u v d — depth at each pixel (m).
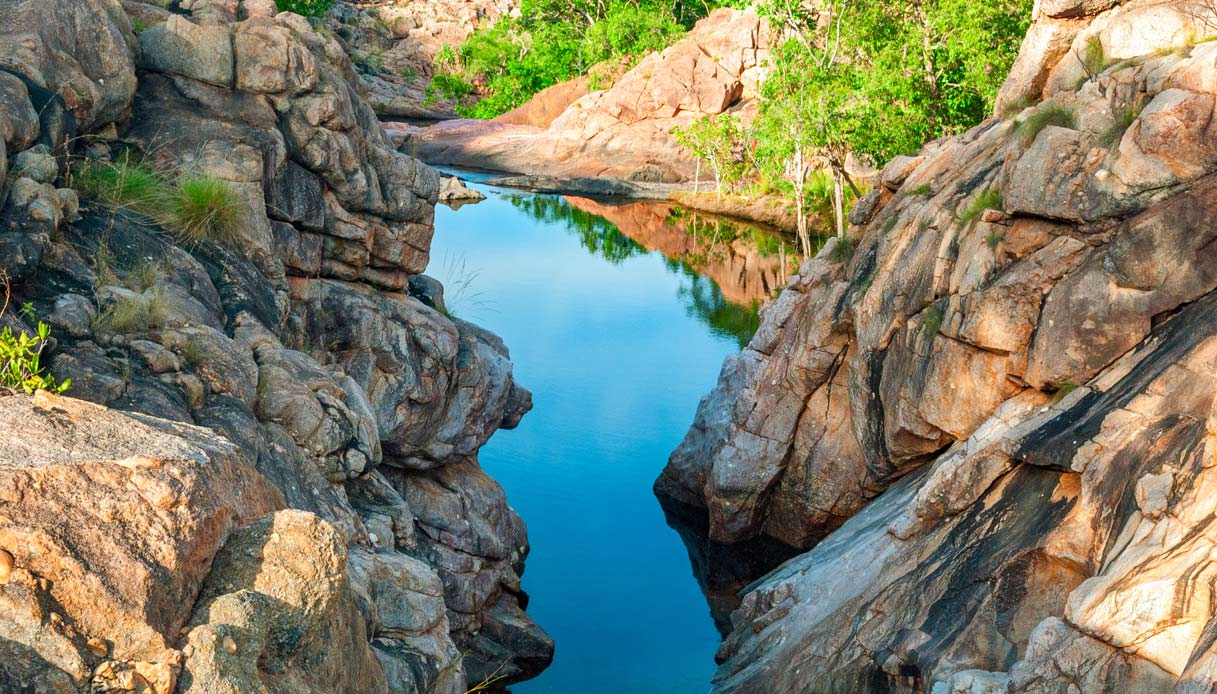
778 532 17.25
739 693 11.76
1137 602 7.59
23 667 3.41
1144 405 9.84
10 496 3.73
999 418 11.75
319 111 11.43
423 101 83.12
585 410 22.59
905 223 14.66
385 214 12.70
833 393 16.59
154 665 3.64
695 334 28.02
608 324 28.73
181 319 8.21
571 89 67.69
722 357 26.19
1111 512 9.36
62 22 9.52
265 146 10.80
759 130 41.62
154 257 8.92
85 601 3.64
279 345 9.07
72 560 3.67
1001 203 12.88
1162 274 10.77
